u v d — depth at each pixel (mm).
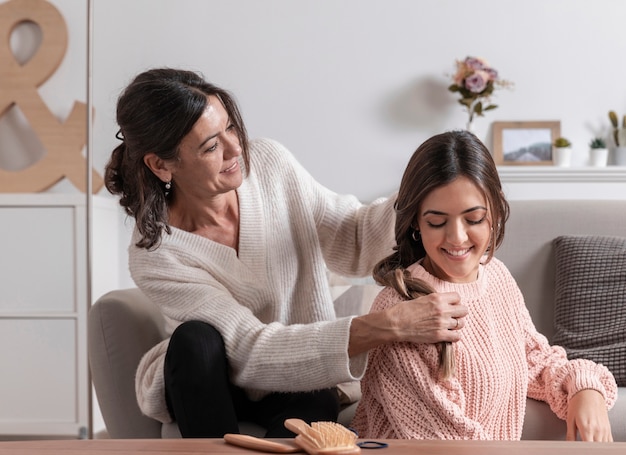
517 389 1534
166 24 3607
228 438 1145
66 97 3654
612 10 3521
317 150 3572
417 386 1432
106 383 1839
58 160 3617
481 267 1616
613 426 1616
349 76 3566
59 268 3244
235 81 3592
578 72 3537
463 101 3428
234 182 1646
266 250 1753
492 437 1491
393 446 1105
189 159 1599
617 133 3477
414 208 1480
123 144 1710
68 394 3225
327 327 1476
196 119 1572
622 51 3525
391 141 3559
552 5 3529
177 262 1682
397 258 1603
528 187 3455
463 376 1463
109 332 1825
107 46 3627
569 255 2201
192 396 1491
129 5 3615
